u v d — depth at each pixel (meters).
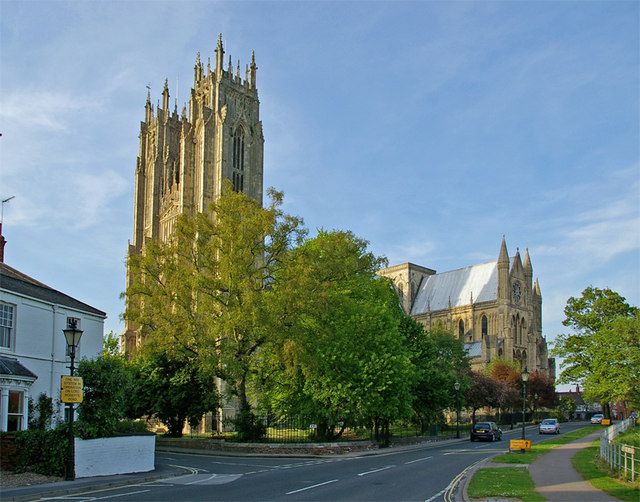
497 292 160.75
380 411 57.62
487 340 150.12
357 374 56.75
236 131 137.38
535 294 180.75
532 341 163.25
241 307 52.59
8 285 39.50
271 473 36.44
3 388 36.19
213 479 33.34
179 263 58.06
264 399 61.31
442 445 67.81
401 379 58.44
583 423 141.00
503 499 24.03
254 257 56.72
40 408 39.59
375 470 37.75
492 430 75.44
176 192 138.12
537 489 27.14
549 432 87.12
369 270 72.81
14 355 39.09
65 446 33.06
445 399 77.94
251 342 57.16
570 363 95.88
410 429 89.44
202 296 55.91
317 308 54.31
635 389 63.09
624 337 63.91
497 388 108.81
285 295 53.34
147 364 65.69
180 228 58.31
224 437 64.56
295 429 63.44
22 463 33.78
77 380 32.47
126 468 36.62
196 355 57.03
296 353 51.38
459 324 166.25
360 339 58.78
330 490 27.72
